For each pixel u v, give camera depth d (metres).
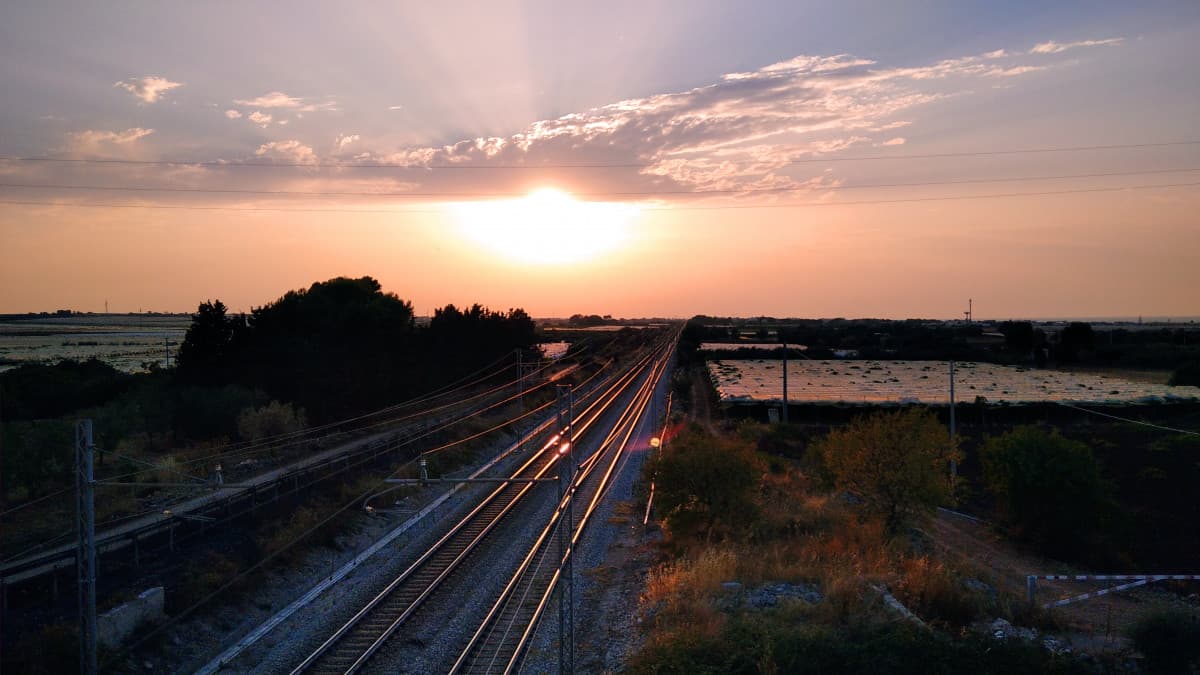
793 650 18.33
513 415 78.31
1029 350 156.50
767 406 83.69
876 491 36.75
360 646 24.12
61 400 57.41
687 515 34.59
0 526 31.05
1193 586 33.34
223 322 62.47
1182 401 83.19
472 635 25.44
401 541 37.06
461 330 85.75
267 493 37.50
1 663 19.81
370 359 69.81
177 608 25.28
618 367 142.75
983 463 44.56
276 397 59.47
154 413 51.25
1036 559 38.38
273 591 29.30
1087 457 40.84
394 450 52.75
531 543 37.31
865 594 24.45
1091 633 24.61
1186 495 49.88
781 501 42.44
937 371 126.56
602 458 60.56
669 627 22.88
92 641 18.73
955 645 18.52
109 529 31.03
